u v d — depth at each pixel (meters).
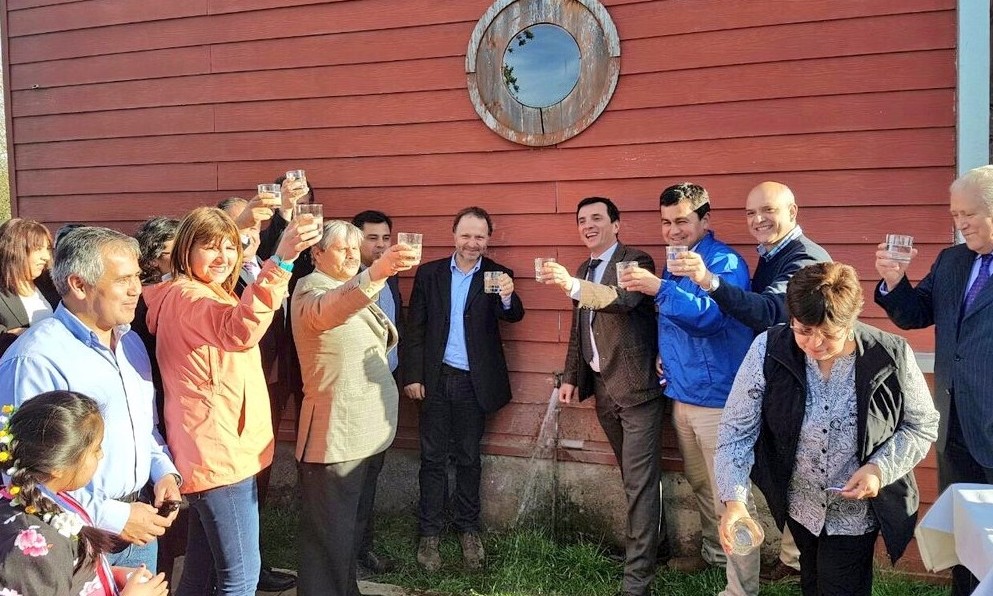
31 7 4.66
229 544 2.41
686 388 3.06
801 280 2.02
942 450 2.68
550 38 3.71
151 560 2.44
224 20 4.28
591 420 3.77
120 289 2.08
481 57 3.81
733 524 2.17
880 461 2.10
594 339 3.26
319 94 4.13
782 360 2.20
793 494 2.30
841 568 2.25
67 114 4.64
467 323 3.64
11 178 4.78
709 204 3.41
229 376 2.38
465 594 3.37
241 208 3.42
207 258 2.45
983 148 3.12
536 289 3.82
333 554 2.78
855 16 3.29
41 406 1.71
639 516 3.16
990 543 1.65
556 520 3.82
